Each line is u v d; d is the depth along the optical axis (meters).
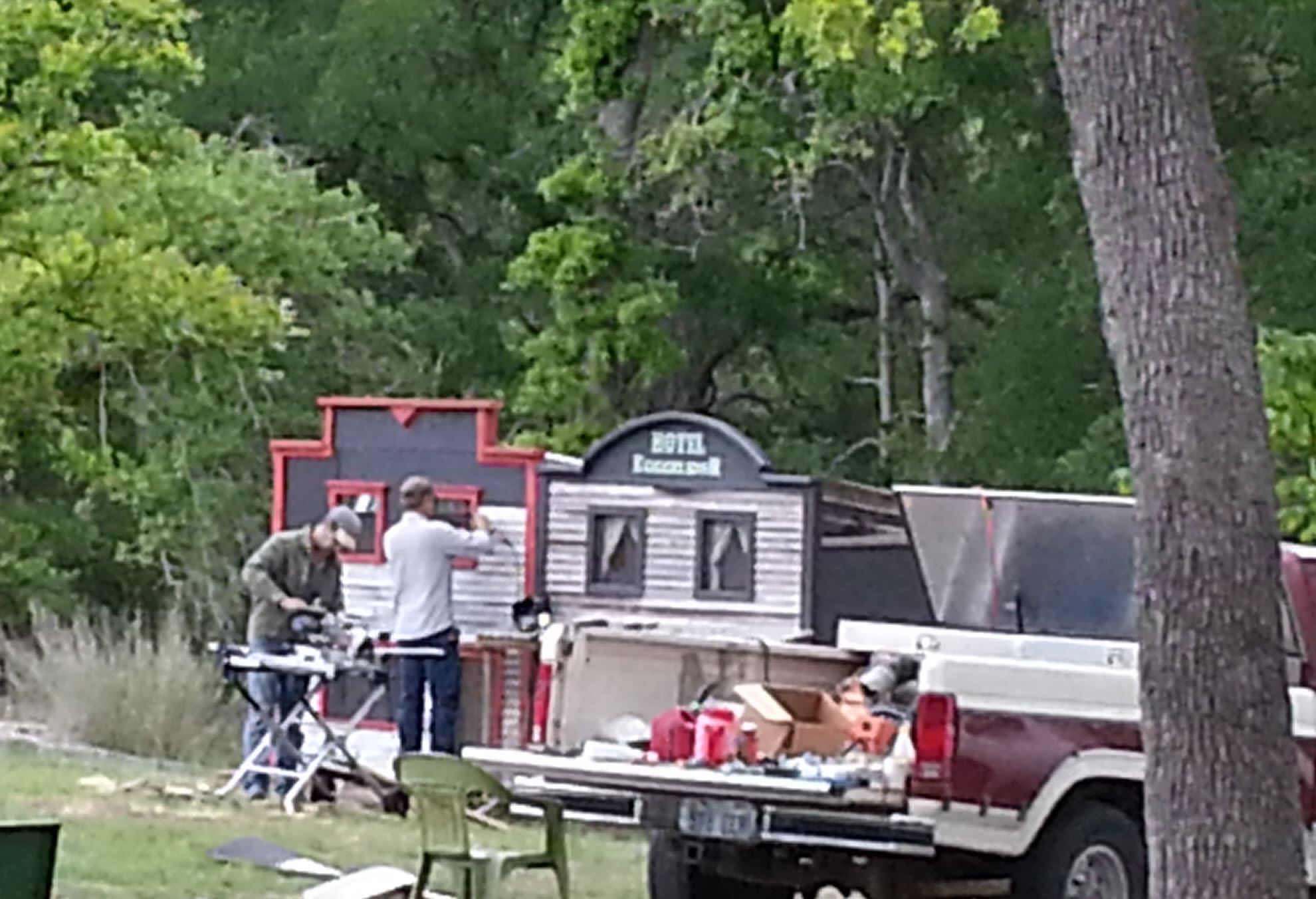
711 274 39.38
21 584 34.66
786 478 20.91
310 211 31.98
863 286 41.56
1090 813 13.64
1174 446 9.14
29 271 23.30
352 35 39.78
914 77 32.00
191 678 24.14
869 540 21.44
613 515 21.55
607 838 19.56
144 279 23.86
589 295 35.66
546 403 35.47
